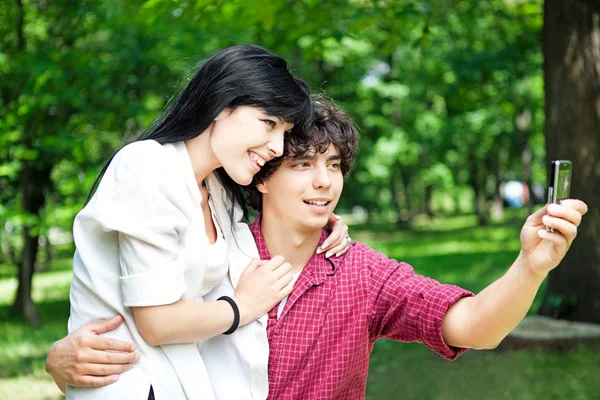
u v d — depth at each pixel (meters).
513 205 45.06
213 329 2.05
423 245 21.64
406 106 22.59
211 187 2.25
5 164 9.36
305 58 7.37
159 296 1.98
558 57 7.03
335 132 2.23
